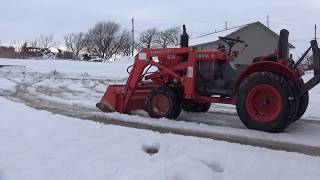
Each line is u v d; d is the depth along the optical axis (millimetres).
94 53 89938
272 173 5672
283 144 7527
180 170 5652
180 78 9953
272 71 8500
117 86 10953
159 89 10055
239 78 8898
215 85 9578
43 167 5781
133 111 10883
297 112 8828
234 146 6902
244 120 8664
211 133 8383
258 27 49281
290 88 8242
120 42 89938
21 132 7656
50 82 20766
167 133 7918
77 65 38031
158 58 10375
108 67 36906
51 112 10461
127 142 6977
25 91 16109
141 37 87500
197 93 9820
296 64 8680
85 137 7277
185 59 10008
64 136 7352
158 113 10062
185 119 10188
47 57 72250
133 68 10688
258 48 49312
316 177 5535
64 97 14352
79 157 6207
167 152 6508
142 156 6301
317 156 6621
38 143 6906
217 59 9562
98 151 6492
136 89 10750
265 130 8430
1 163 5902
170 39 85188
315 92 19031
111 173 5609
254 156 6242
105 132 7617
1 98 12938
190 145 6777
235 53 10219
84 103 12227
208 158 6176
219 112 11281
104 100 10922
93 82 21547
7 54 67875
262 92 8469
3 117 9109
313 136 8172
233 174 5672
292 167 5852
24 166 5812
